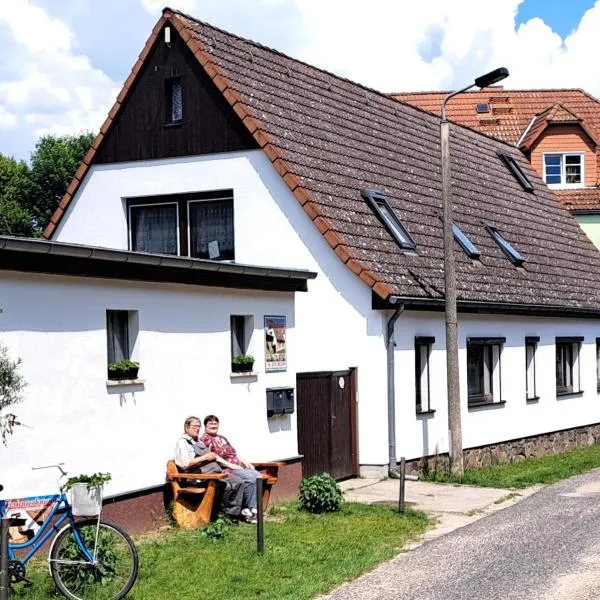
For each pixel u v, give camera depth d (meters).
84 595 9.09
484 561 11.04
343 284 18.12
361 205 19.86
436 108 42.09
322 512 14.19
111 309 12.10
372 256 18.53
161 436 12.83
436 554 11.52
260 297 14.92
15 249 10.51
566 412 25.62
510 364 22.64
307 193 18.39
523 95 42.53
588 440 27.02
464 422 20.64
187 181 19.89
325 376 17.23
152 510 12.59
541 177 35.03
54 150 42.78
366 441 18.00
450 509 14.98
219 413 13.95
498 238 24.61
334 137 21.45
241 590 9.74
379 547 11.90
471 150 28.66
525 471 20.03
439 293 19.36
